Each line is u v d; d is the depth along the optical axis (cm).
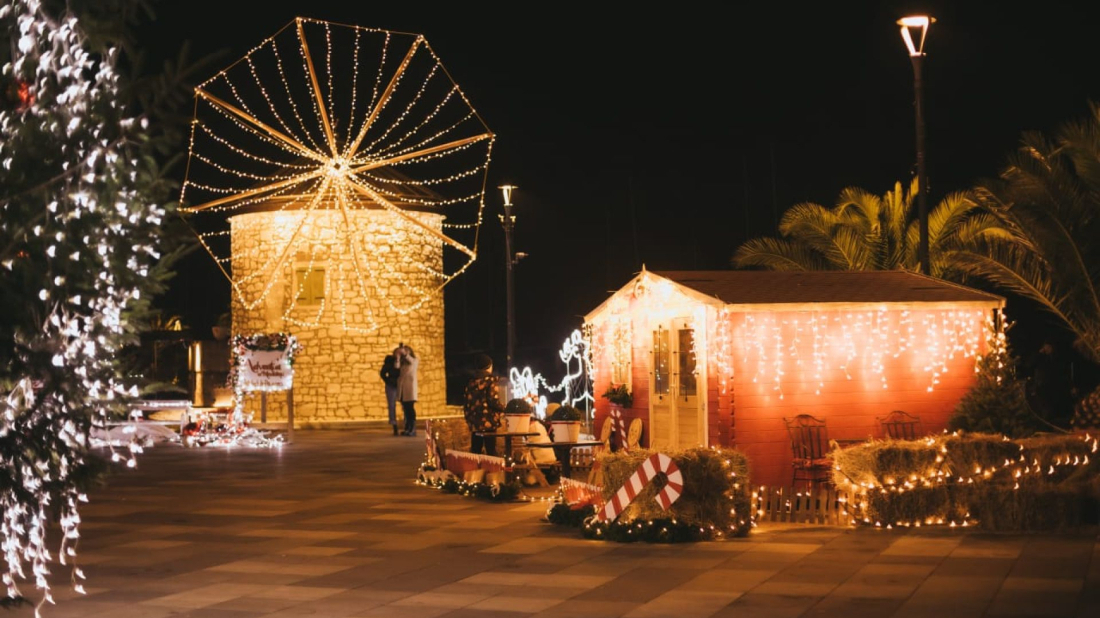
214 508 1594
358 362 3581
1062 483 1302
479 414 1866
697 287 1675
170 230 645
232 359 2845
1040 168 1844
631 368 1911
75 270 616
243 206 3678
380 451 2550
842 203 2959
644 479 1252
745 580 1033
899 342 1677
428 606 955
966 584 995
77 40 636
